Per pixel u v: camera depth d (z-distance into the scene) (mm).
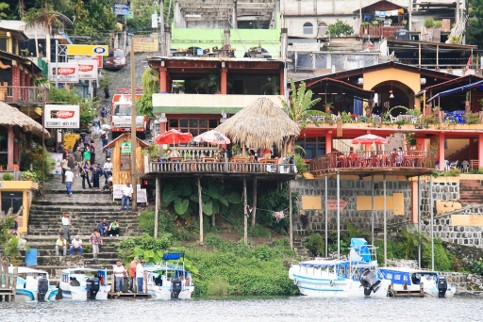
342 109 193750
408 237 164375
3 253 140375
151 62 182250
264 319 114625
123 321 111188
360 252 152000
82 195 166000
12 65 180250
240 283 146125
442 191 173750
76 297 132250
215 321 112438
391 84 196875
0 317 112688
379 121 182125
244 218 158000
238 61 182500
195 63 182250
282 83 185000
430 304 135000
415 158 158000
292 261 154375
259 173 155750
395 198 171000
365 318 117625
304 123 176000
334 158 159875
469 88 190625
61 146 183250
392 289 145000
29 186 152125
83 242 149375
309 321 113750
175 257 140125
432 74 197250
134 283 136625
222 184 161000
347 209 169000
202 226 155250
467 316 121312
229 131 158875
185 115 181500
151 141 194250
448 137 187875
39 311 118875
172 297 136375
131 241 148000
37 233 152250
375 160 158125
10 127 159125
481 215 170625
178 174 155000
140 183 162625
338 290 143375
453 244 169375
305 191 166750
